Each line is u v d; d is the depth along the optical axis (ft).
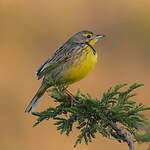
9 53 60.23
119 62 60.34
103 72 57.00
